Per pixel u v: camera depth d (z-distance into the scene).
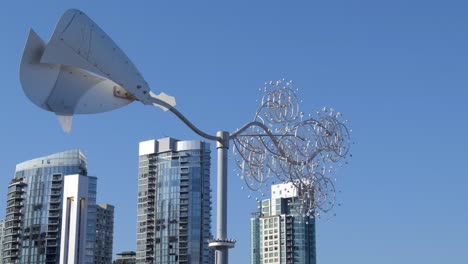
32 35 12.51
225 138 15.56
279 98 18.58
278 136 18.05
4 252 198.50
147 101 13.92
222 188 15.24
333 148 19.42
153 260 196.50
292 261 199.25
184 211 196.12
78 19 12.78
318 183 19.62
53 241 193.00
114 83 13.87
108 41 13.26
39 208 196.12
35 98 13.16
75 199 172.12
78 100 13.52
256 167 18.61
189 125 14.83
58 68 13.09
